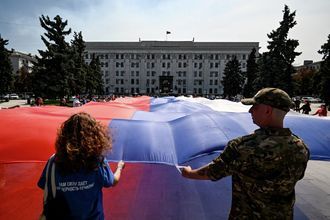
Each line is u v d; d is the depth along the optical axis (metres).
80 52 52.78
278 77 38.25
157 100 13.98
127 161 3.72
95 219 2.06
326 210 5.17
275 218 1.91
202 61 102.19
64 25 36.12
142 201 4.98
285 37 38.56
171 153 3.96
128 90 103.56
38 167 6.11
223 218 4.57
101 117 5.35
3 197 4.77
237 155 1.94
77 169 1.97
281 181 1.89
